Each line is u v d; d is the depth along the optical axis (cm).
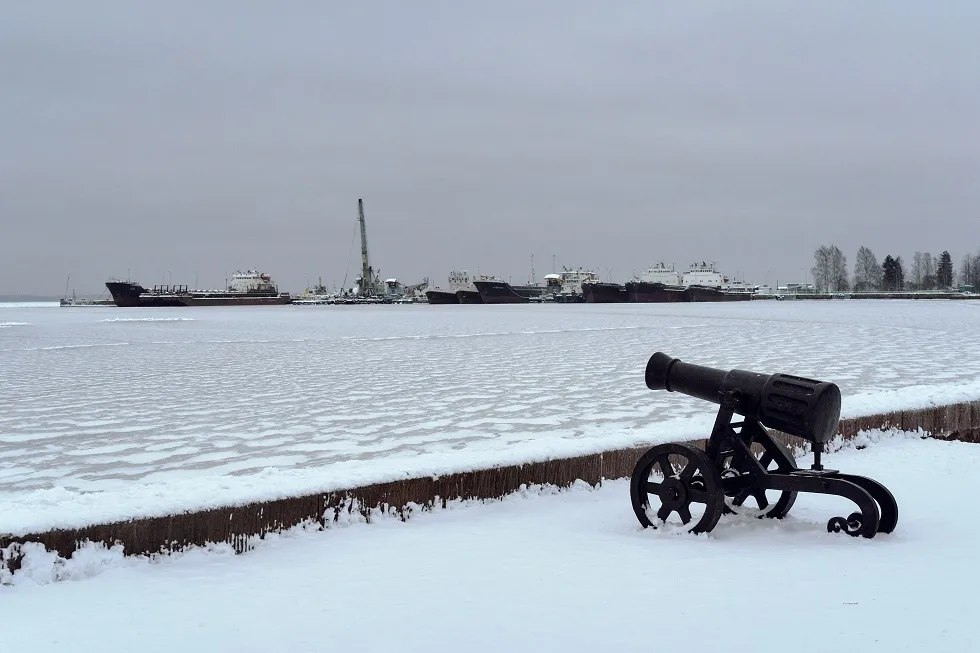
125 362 2136
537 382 1584
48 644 390
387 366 1945
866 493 528
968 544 505
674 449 570
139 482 830
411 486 631
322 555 530
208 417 1216
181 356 2323
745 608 401
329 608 428
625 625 386
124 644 389
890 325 3628
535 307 9956
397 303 15612
